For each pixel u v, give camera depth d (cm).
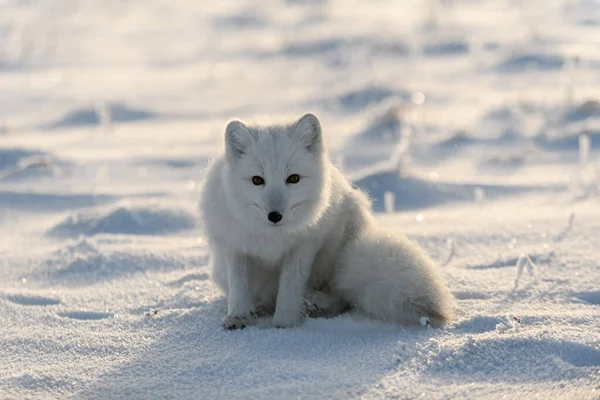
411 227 1164
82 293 891
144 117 2656
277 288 863
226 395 587
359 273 784
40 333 746
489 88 2905
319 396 575
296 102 2767
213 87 3312
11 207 1462
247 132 771
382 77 3125
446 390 580
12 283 958
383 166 1548
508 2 5972
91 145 2166
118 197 1509
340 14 5916
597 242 1005
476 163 1773
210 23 5828
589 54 3400
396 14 5822
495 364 629
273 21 5778
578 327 698
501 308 779
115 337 734
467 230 1112
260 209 746
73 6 6241
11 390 611
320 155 786
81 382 627
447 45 4012
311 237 790
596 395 562
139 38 5294
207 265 991
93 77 3791
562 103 2391
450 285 861
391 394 575
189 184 1631
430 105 2591
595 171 1498
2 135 2333
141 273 977
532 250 983
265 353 677
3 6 6197
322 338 710
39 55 4484
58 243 1175
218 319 780
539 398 562
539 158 1786
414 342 680
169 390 604
